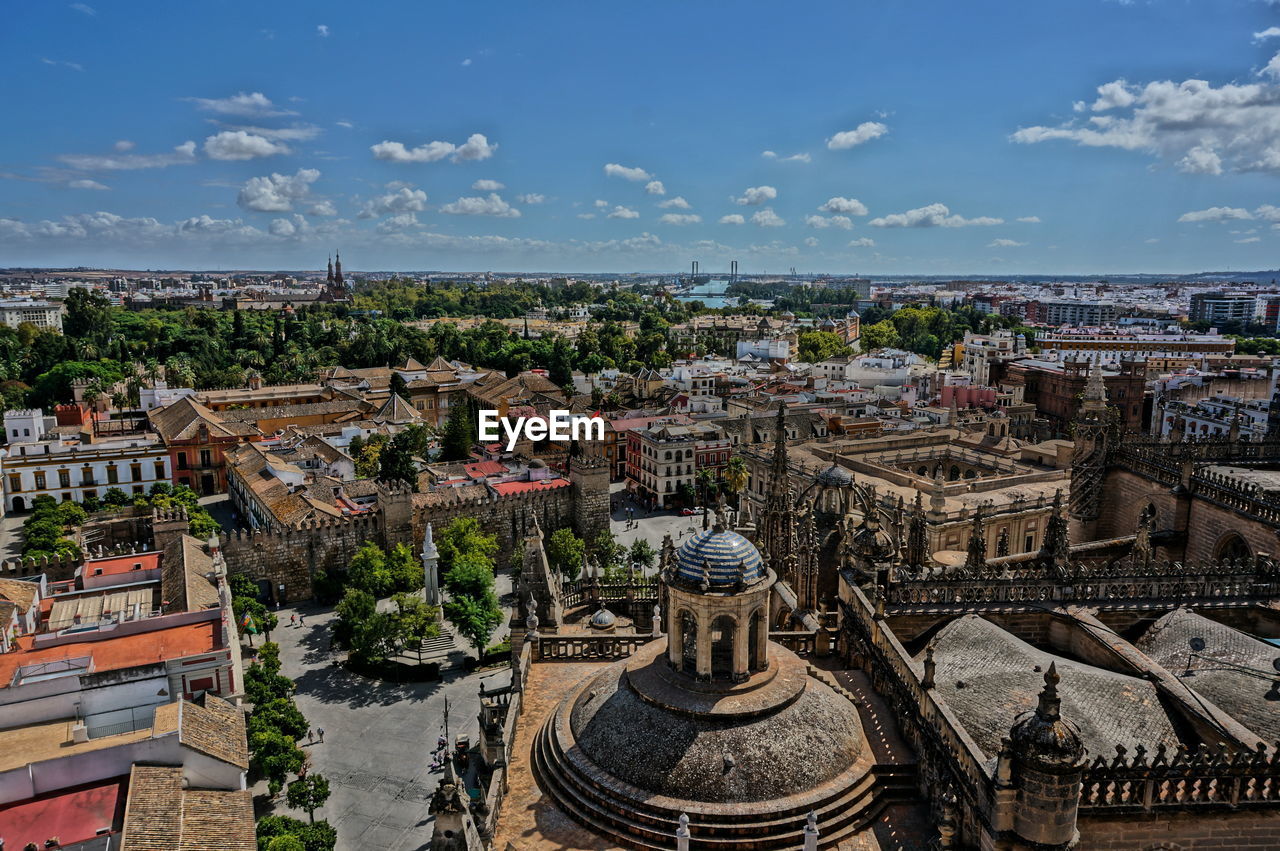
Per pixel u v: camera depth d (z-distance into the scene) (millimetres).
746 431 156125
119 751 47312
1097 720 26328
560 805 25141
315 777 56156
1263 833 22094
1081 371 193000
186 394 186125
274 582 100812
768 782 23609
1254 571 36188
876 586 32438
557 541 99125
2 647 62469
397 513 105312
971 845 21641
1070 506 61656
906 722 27125
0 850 41469
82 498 138125
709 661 25609
